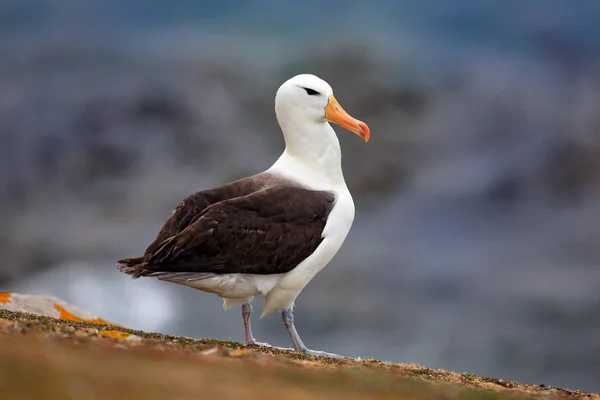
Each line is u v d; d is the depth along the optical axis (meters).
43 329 8.21
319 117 11.64
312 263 10.92
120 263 10.48
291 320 11.18
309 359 9.69
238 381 7.10
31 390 6.01
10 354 6.79
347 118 11.61
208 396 6.40
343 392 7.42
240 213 10.56
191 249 10.25
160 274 10.26
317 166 11.61
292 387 7.27
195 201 10.86
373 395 7.52
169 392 6.36
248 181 11.28
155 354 7.80
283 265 10.72
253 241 10.52
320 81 11.72
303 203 10.96
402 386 8.05
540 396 9.01
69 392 6.07
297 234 10.77
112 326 10.19
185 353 8.10
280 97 11.73
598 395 10.03
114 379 6.52
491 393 8.44
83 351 7.38
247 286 10.71
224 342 10.27
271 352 9.79
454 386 8.73
